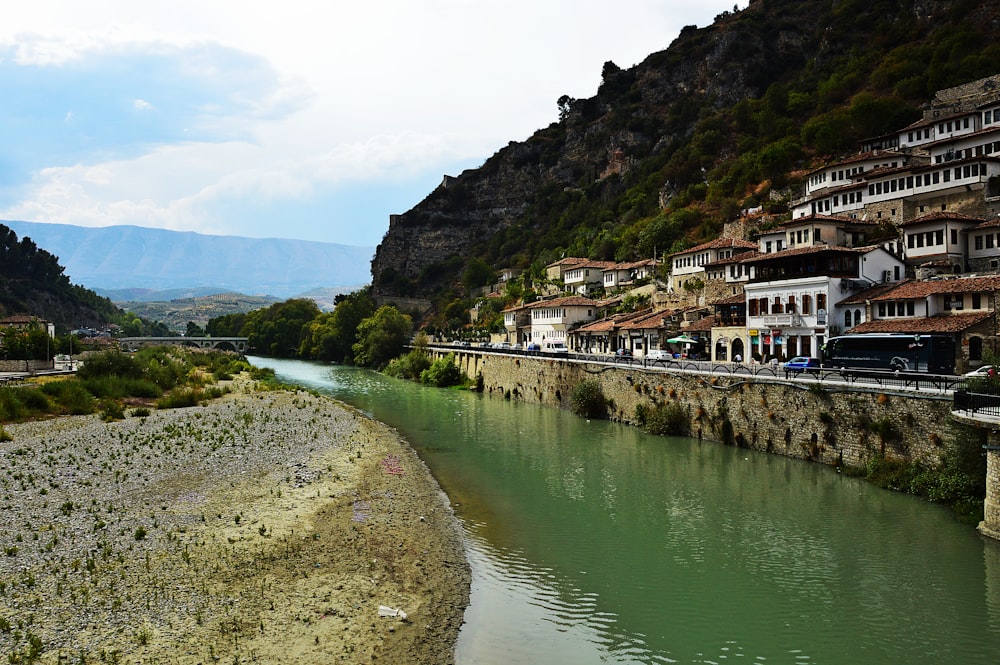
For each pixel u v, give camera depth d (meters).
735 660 21.20
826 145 133.50
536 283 161.12
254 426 56.81
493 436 58.25
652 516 34.94
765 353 67.31
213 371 121.25
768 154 139.00
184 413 65.00
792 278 65.69
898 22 170.50
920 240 66.62
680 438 54.19
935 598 25.06
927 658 21.19
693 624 23.48
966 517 31.25
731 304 74.56
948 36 145.25
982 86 113.06
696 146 181.62
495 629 22.70
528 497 38.56
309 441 50.81
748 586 26.47
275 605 22.72
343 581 25.09
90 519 30.27
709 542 31.14
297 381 119.44
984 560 27.84
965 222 64.75
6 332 132.50
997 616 23.62
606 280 136.62
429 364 122.12
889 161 94.62
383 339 154.25
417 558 28.30
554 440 55.84
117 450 45.19
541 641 22.05
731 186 147.00
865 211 86.12
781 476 41.25
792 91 173.62
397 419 69.25
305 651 19.89
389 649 20.53
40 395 64.75
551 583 26.72
